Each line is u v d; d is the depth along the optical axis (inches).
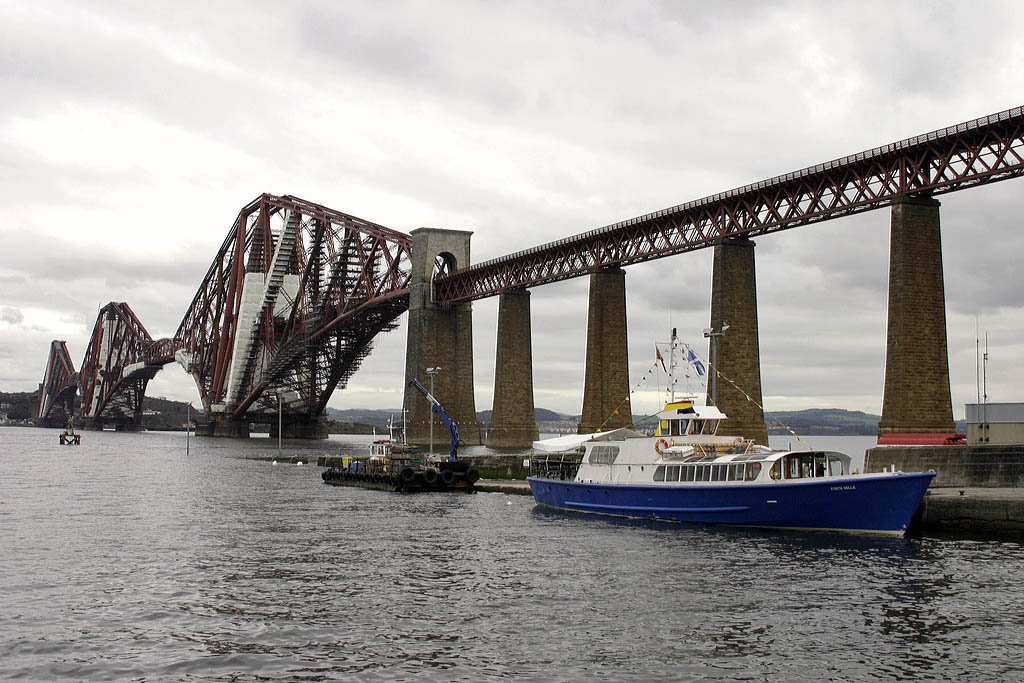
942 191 3444.9
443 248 7598.4
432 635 1444.4
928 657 1344.7
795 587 1728.6
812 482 2271.2
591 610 1583.4
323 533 2393.0
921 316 3309.5
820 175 4001.0
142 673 1282.0
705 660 1334.9
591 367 5482.3
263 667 1302.9
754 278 4458.7
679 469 2534.5
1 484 4023.1
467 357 7470.5
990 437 2684.5
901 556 1995.6
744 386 4269.2
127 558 2033.7
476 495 3437.5
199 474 4724.4
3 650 1370.6
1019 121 3216.0
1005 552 2027.6
